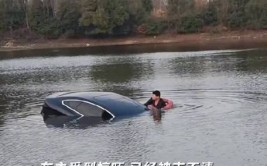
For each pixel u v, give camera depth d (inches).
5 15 3826.3
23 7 3902.6
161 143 665.6
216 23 3570.4
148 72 1627.7
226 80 1283.2
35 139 734.5
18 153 663.8
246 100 951.6
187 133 711.1
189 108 896.9
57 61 2356.1
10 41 3718.0
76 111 881.5
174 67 1739.7
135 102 900.0
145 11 3764.8
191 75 1459.2
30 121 868.6
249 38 3262.8
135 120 818.8
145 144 665.6
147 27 3565.5
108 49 3078.2
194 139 675.4
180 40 3430.1
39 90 1326.3
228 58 1963.6
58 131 776.3
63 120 856.3
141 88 1236.5
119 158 611.8
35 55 2864.2
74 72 1785.2
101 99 882.8
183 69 1651.1
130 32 3636.8
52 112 906.7
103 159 612.1
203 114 834.8
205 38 3412.9
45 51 3174.2
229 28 3523.6
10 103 1106.1
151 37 3553.2
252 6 3462.1
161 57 2234.3
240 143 642.2
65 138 729.0
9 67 2165.4
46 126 818.2
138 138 699.4
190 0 3710.6
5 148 693.3
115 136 720.3
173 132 721.6
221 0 3604.8
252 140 653.3
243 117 793.6
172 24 3595.0
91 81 1471.5
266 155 586.6
